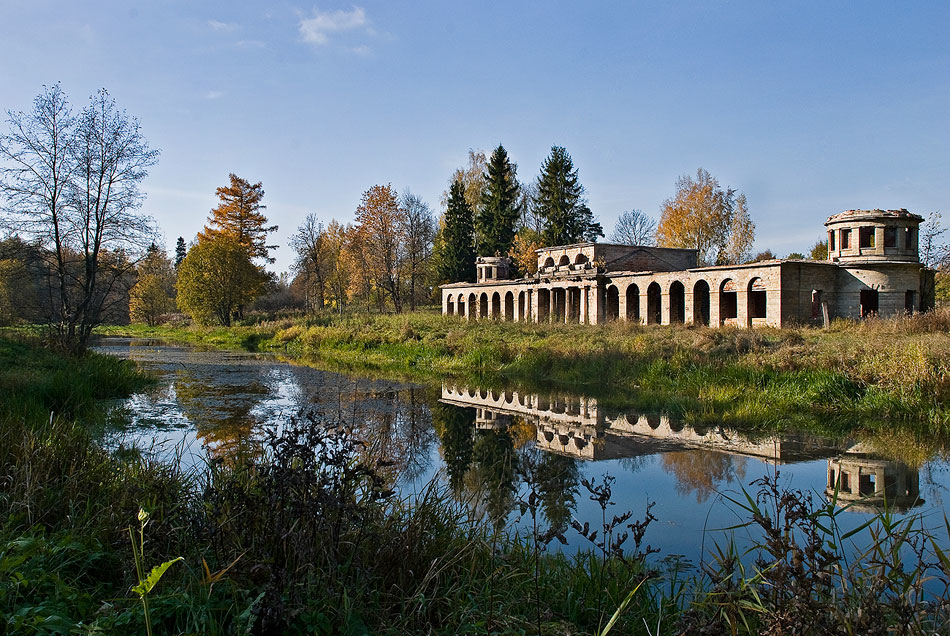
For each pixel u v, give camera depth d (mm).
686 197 65250
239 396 18734
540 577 5574
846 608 3977
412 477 10078
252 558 4422
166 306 75562
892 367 16016
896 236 36562
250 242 64750
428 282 76375
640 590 5320
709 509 8500
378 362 30234
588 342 27391
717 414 15305
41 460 6613
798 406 15836
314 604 4133
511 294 61344
